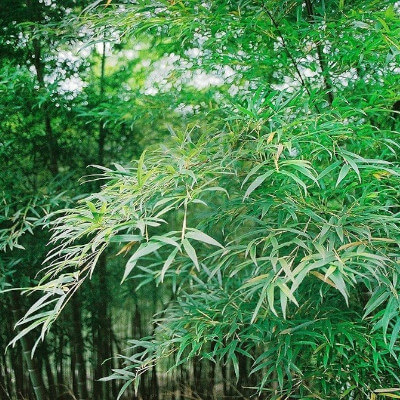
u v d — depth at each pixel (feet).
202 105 6.82
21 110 7.44
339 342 4.83
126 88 7.72
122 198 3.78
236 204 4.72
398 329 3.61
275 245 3.73
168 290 8.34
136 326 8.30
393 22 4.18
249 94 5.86
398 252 4.04
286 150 4.53
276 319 4.78
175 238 3.19
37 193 7.45
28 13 7.48
